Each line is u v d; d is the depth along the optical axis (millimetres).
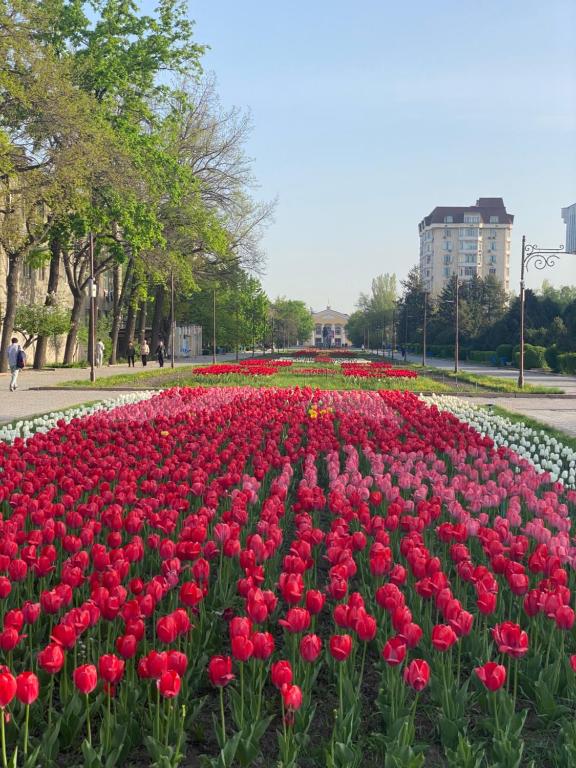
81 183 31750
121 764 3816
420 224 177500
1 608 4992
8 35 28734
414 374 35344
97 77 36562
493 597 4344
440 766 3887
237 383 30734
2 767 3457
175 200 39531
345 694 4184
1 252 44094
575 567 5676
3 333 37469
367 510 6438
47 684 4484
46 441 10414
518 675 4621
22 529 6059
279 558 6816
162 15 38875
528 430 15008
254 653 3791
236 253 52562
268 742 4074
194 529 5625
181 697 4234
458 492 8945
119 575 4949
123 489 7359
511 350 59500
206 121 46438
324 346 185125
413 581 5742
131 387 28406
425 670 3557
